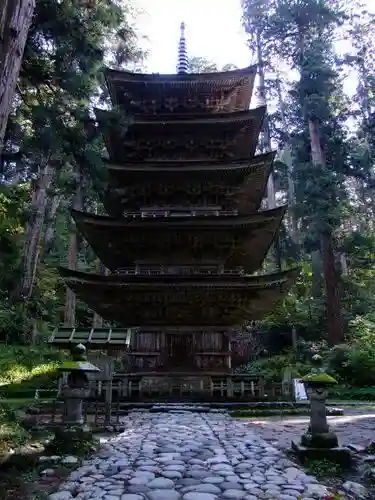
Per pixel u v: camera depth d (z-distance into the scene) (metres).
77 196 23.28
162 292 17.80
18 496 5.39
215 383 16.56
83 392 8.23
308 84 29.64
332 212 27.28
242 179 19.50
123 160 20.69
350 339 26.80
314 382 7.38
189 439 9.02
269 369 25.00
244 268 22.59
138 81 20.11
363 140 32.62
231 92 20.88
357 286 31.98
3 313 23.19
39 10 11.41
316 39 31.81
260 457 7.40
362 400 19.25
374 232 37.44
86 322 34.28
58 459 7.01
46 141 11.72
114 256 20.53
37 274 31.73
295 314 30.06
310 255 37.16
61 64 11.94
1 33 7.68
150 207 20.23
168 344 18.27
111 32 13.69
